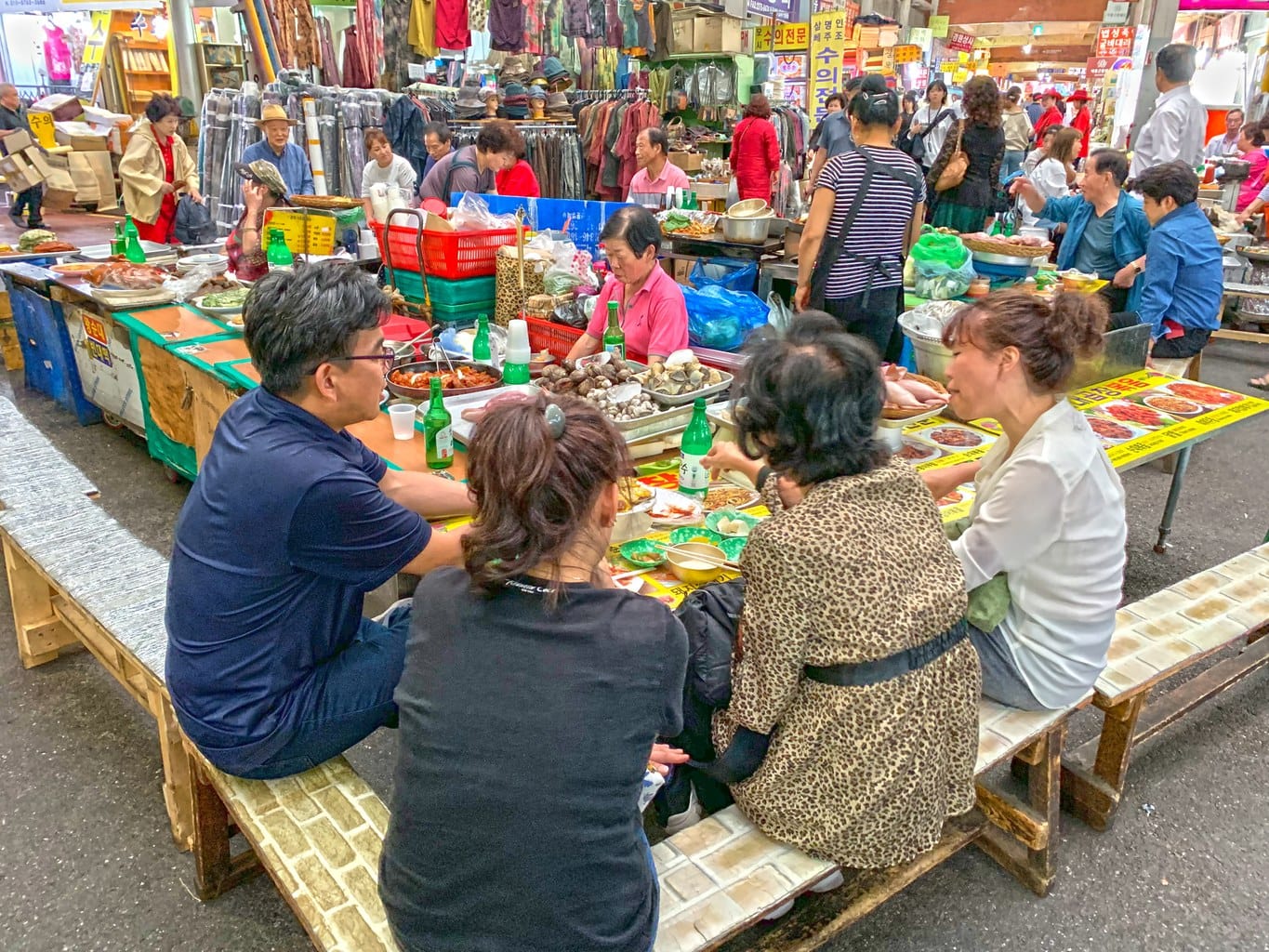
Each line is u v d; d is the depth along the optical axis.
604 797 1.20
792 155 10.61
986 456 2.13
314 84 8.18
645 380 2.89
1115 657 2.36
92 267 5.00
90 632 2.54
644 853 1.37
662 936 1.50
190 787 2.02
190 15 9.48
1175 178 4.25
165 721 2.11
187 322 4.14
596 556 1.31
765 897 1.58
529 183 6.24
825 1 13.86
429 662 1.25
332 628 1.78
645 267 3.36
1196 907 2.17
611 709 1.20
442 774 1.20
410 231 4.20
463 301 4.15
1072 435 1.90
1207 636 2.46
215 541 1.62
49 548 2.69
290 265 4.33
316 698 1.75
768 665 1.53
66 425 5.12
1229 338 7.10
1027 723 2.03
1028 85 17.28
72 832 2.30
